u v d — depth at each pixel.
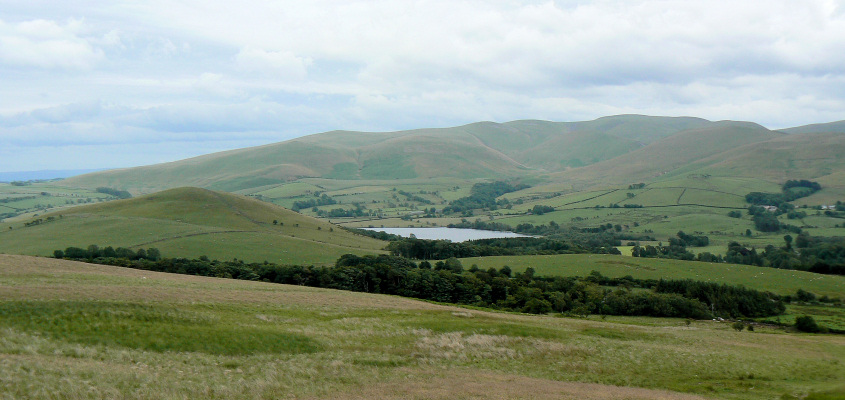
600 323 74.62
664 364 51.59
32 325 36.84
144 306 46.25
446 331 56.75
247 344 42.41
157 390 30.17
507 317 70.69
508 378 42.81
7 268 64.06
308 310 59.53
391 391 35.69
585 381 44.50
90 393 27.97
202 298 56.09
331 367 40.28
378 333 53.34
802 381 47.47
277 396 32.56
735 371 50.12
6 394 25.77
